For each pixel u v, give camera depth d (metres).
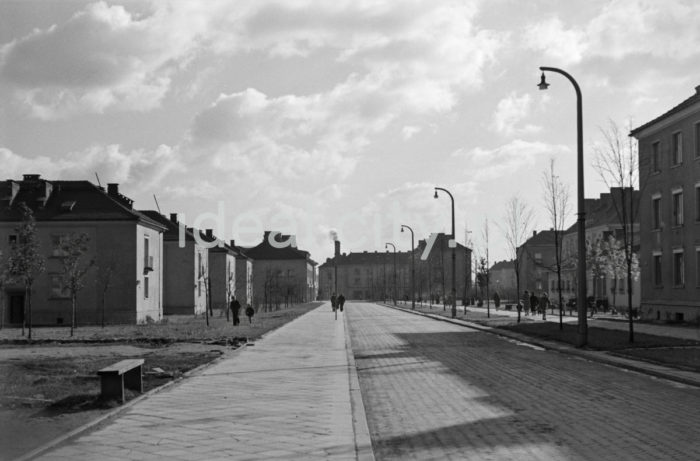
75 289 35.81
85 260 48.78
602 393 12.70
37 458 7.64
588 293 71.25
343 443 8.40
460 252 141.75
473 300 84.50
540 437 8.84
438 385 13.95
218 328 36.34
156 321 50.19
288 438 8.70
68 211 49.31
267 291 93.44
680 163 36.66
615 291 58.50
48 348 24.62
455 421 10.02
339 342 26.09
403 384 14.16
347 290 181.75
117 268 48.62
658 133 39.09
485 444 8.46
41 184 50.25
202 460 7.54
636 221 62.84
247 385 13.85
